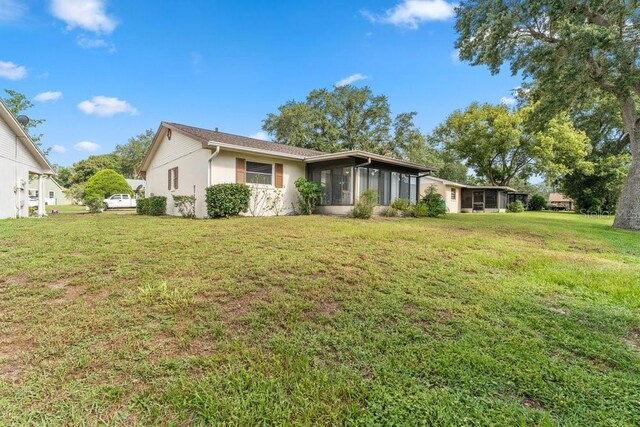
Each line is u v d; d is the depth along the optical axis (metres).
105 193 29.20
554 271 4.73
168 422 1.67
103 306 3.15
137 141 53.72
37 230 7.51
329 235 7.04
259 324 2.81
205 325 2.78
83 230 7.50
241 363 2.22
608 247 7.31
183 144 13.09
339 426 1.65
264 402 1.82
